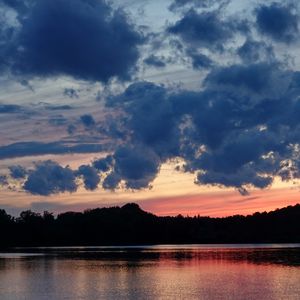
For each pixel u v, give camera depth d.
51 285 80.50
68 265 121.69
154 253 189.88
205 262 129.38
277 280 83.69
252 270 102.56
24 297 68.19
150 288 76.06
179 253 187.62
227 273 97.00
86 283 82.88
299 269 102.94
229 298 65.75
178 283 81.88
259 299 64.75
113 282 84.06
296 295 67.50
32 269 110.44
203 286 77.56
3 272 103.50
